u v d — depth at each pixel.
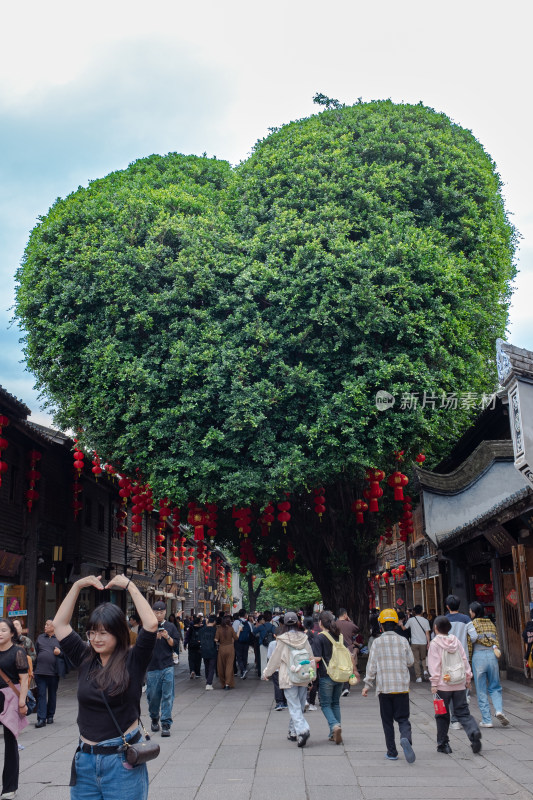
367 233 16.80
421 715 11.80
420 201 17.98
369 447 15.45
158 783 7.35
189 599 51.34
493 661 9.91
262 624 20.64
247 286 15.95
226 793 6.91
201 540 17.27
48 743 10.02
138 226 16.78
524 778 7.14
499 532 14.98
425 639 16.44
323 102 20.28
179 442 15.59
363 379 15.11
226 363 15.11
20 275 17.84
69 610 4.22
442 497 20.70
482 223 17.66
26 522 20.62
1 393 16.34
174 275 16.14
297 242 16.22
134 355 15.97
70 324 16.02
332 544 19.44
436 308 15.66
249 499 15.39
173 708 13.46
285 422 15.76
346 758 8.41
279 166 17.61
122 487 18.28
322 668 9.56
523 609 14.20
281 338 15.53
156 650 10.38
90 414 16.72
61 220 17.11
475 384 17.55
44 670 11.66
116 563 29.98
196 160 20.45
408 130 18.20
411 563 30.83
